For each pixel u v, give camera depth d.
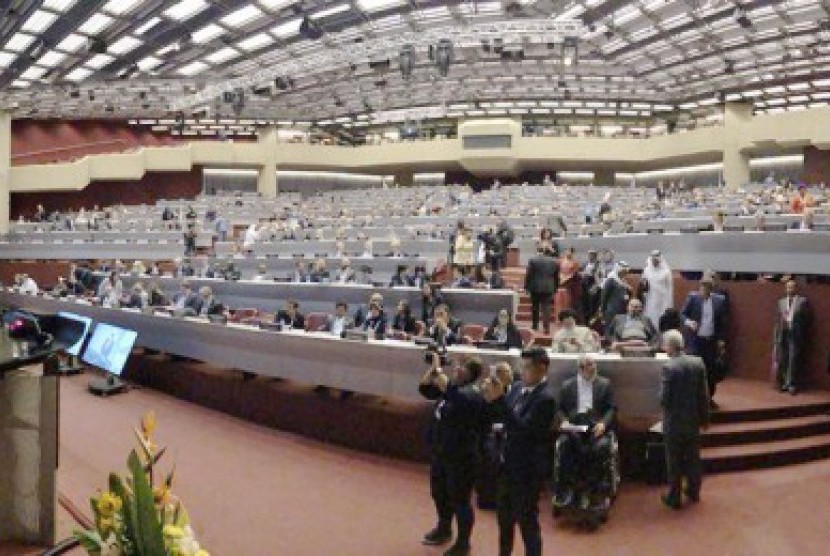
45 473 3.30
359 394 8.05
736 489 6.37
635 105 35.62
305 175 42.09
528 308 12.42
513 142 36.91
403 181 42.97
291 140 40.56
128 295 14.62
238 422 8.70
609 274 10.04
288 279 15.40
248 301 14.07
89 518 3.75
